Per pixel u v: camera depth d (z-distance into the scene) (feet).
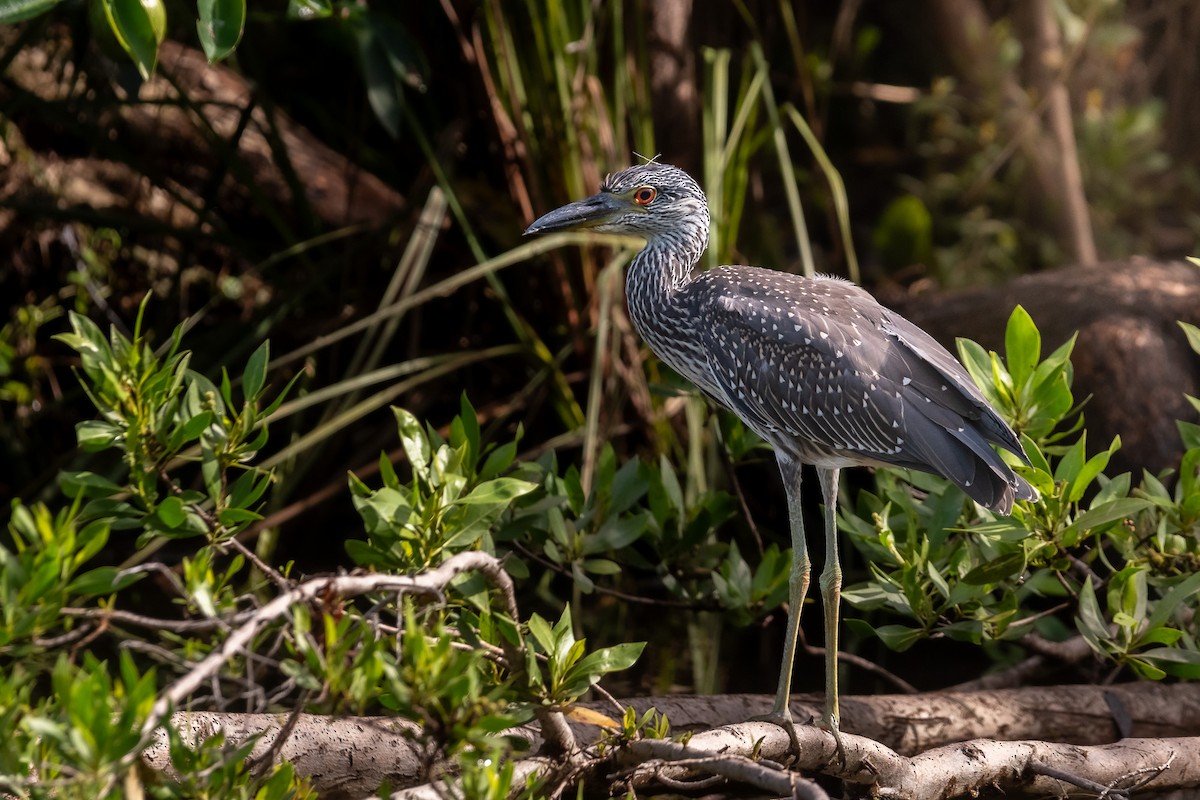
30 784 15.43
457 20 38.11
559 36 37.27
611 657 20.77
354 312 41.86
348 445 41.27
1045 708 27.35
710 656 34.06
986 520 26.99
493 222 40.50
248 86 44.86
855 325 25.66
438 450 23.57
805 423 25.77
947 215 54.49
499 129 38.70
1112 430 33.04
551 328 40.91
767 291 26.73
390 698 19.66
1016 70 56.34
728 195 40.55
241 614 16.97
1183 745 25.77
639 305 29.12
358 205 44.70
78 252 45.37
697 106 44.34
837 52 56.90
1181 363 33.94
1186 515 26.73
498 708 18.33
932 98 54.85
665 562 31.30
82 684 15.26
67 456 38.42
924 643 34.73
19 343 43.14
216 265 46.96
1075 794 24.99
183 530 21.25
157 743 21.59
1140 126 53.72
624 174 28.94
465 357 38.40
